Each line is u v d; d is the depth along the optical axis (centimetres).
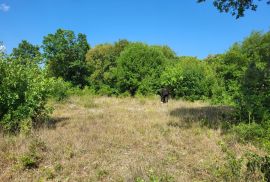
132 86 2719
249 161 604
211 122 1171
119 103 2017
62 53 3991
